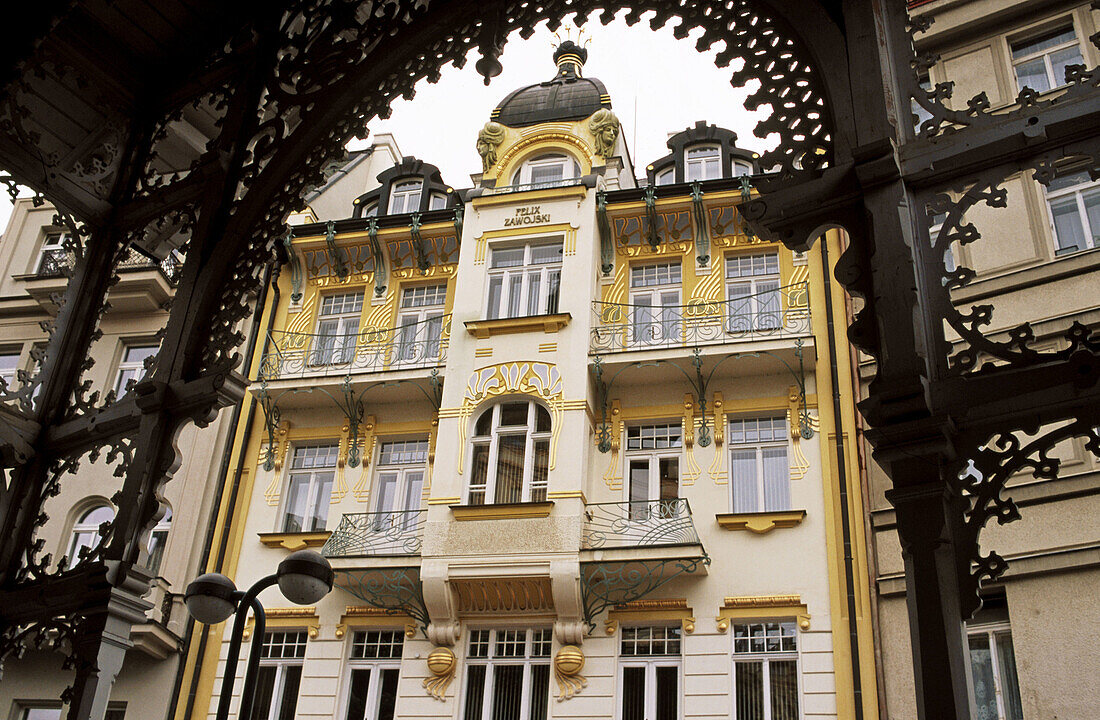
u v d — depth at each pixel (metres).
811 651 12.30
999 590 10.81
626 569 13.08
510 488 14.09
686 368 14.35
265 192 5.28
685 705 12.39
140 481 4.83
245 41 5.84
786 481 13.66
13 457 5.28
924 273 3.54
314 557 5.55
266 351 16.56
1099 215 12.12
